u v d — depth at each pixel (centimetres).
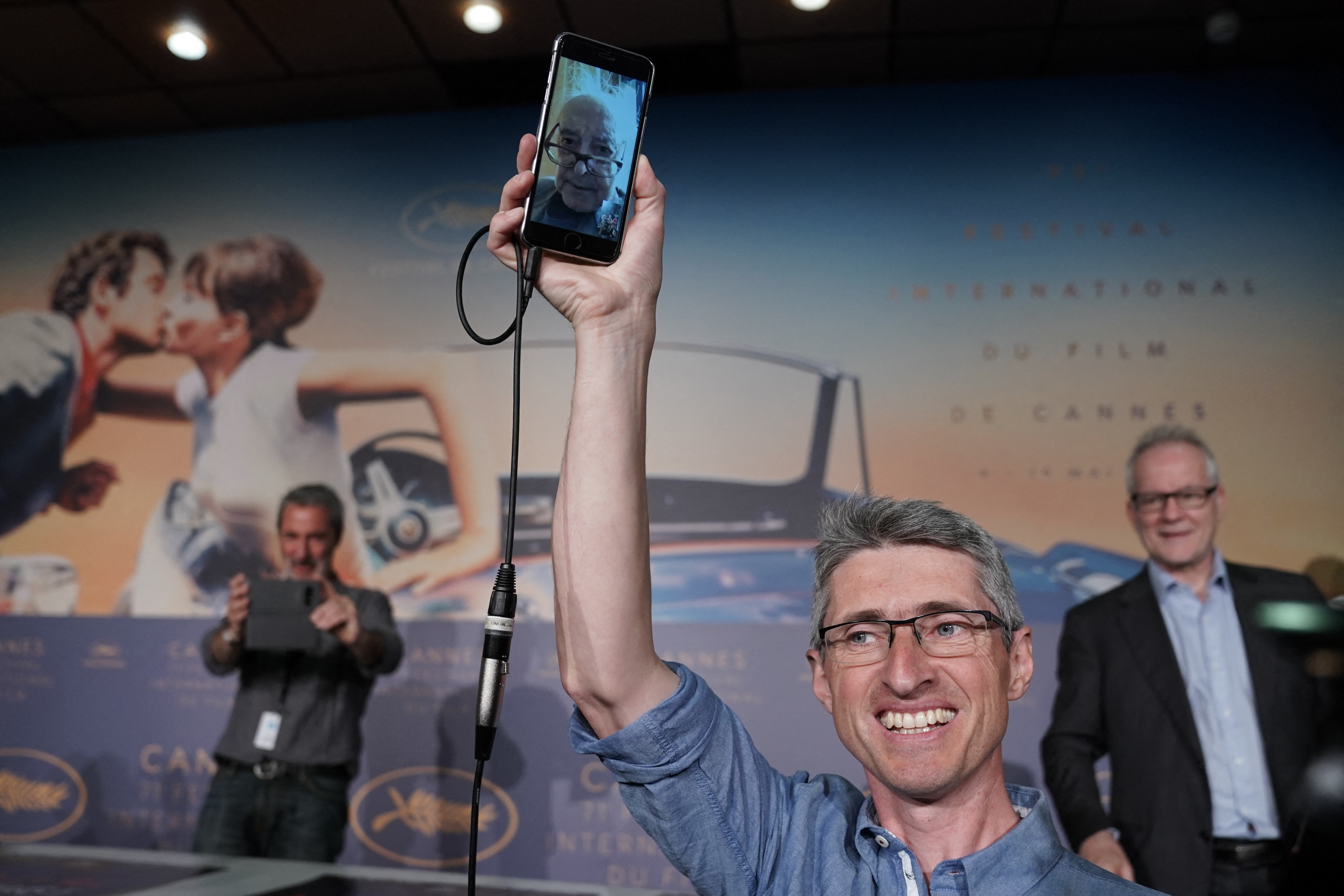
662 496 336
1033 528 319
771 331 342
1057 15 314
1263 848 278
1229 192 331
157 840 341
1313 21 313
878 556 97
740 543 331
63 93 362
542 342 350
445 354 355
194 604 353
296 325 366
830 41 329
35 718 354
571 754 325
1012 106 346
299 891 111
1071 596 312
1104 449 321
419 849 326
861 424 333
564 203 89
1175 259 329
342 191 374
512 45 334
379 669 314
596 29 325
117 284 379
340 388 359
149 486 363
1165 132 338
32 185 390
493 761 328
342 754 306
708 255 349
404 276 364
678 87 357
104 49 338
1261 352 320
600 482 87
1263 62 336
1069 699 303
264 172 379
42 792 349
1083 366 327
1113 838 282
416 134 374
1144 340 326
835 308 341
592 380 88
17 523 368
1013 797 102
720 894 94
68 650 357
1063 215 337
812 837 97
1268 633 296
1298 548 306
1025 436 325
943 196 343
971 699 91
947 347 334
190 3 314
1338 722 288
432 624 338
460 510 344
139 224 382
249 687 309
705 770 92
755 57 339
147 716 349
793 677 320
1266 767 285
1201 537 304
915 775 90
